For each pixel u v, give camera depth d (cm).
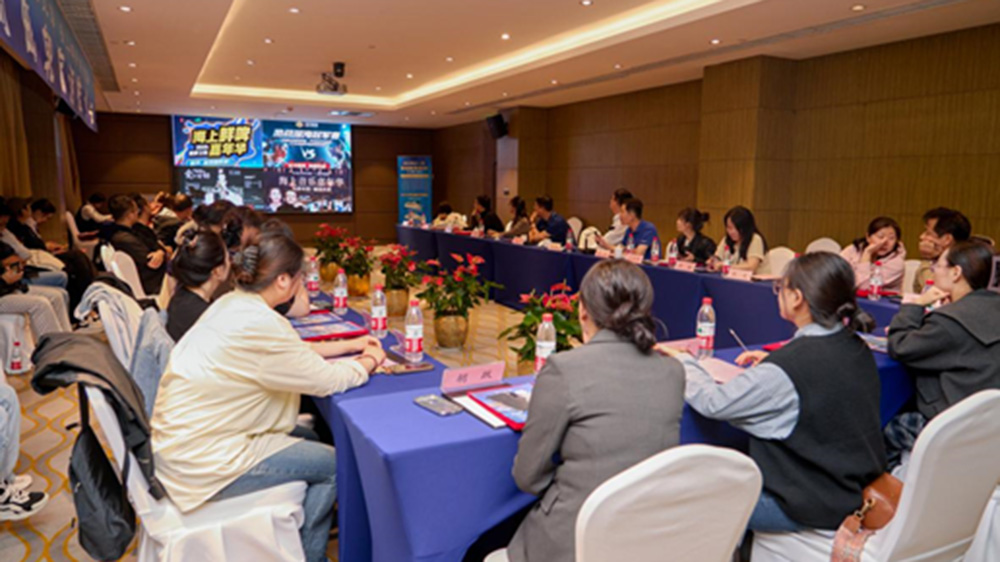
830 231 709
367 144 1509
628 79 862
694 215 544
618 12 636
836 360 169
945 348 210
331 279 544
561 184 1145
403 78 1015
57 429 354
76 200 1186
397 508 154
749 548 195
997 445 151
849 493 166
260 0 593
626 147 996
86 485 183
